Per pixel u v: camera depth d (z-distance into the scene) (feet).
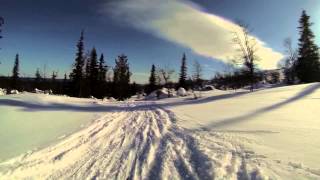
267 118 46.70
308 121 41.60
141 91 347.56
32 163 24.54
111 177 21.83
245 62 150.41
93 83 230.89
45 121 45.29
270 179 18.86
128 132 41.16
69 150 29.48
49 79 273.95
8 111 49.67
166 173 21.98
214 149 28.04
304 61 196.34
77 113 61.36
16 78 252.42
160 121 53.21
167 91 225.15
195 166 23.22
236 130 37.58
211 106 79.20
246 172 20.63
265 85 240.53
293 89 106.83
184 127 44.14
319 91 92.27
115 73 251.60
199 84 299.17
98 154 28.53
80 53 194.18
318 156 23.29
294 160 22.54
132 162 25.59
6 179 20.80
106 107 86.79
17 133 34.99
